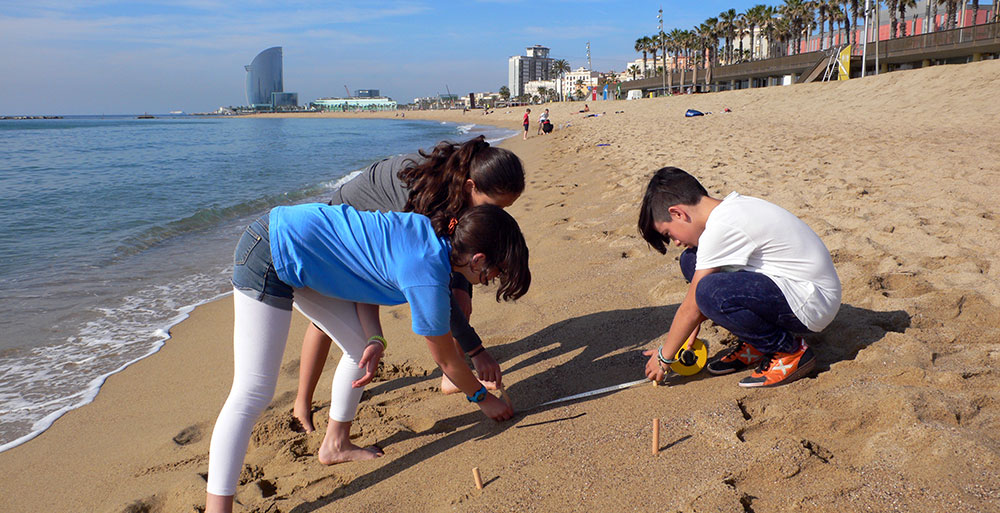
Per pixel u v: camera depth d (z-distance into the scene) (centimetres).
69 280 607
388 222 220
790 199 607
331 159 2156
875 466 190
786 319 242
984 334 273
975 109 1664
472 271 230
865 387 233
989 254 385
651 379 273
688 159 1052
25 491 266
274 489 248
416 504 219
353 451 259
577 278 453
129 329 470
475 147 253
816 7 5456
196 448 289
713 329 319
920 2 4744
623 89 7931
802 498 181
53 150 2662
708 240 243
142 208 1036
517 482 217
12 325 480
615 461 219
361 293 223
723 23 6228
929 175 673
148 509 244
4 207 1041
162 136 4356
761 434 220
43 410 344
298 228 214
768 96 3231
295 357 374
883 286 346
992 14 3925
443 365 244
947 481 176
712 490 187
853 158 879
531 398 289
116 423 325
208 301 536
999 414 208
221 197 1170
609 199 766
